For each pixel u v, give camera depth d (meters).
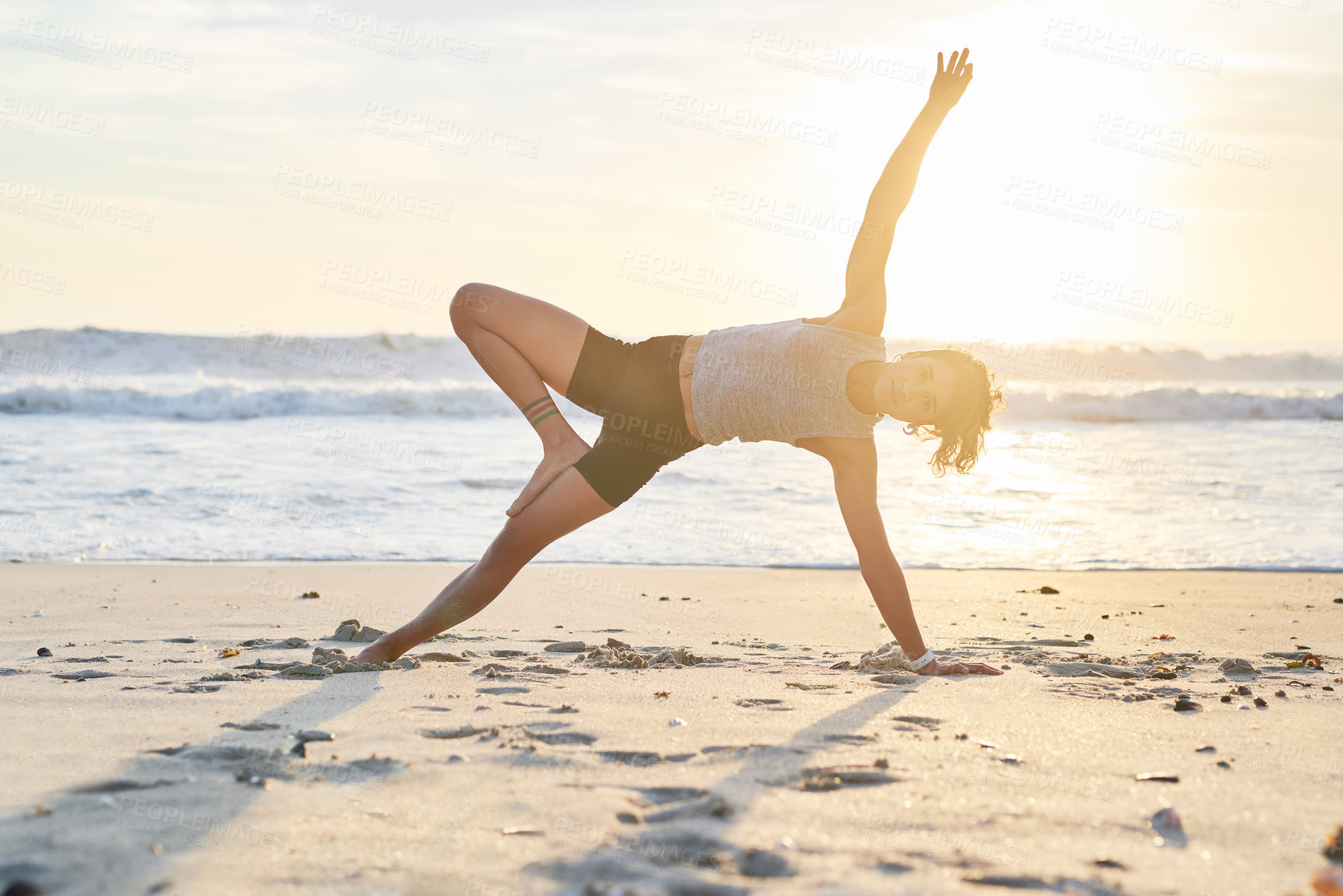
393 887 1.61
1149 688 3.31
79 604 5.36
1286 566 7.53
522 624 5.05
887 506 10.47
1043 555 8.03
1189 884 1.67
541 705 2.87
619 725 2.63
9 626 4.68
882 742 2.50
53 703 2.85
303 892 1.58
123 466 11.45
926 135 3.05
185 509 9.16
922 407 2.90
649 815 1.97
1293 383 29.41
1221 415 20.91
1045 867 1.73
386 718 2.68
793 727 2.64
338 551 7.70
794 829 1.88
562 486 3.14
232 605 5.43
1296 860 1.78
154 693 3.00
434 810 1.95
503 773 2.20
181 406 17.62
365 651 3.50
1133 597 6.28
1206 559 7.86
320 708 2.79
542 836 1.83
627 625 5.09
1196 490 11.49
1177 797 2.12
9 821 1.84
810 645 4.58
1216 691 3.27
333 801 1.99
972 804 2.04
